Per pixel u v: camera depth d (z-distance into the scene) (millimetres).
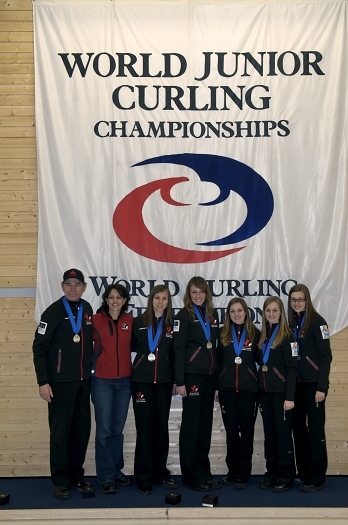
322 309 5043
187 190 5090
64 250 5031
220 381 4531
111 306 4414
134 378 4398
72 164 5066
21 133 5195
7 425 5055
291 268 5055
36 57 5070
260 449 5016
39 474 5023
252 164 5098
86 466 5004
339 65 5066
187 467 4395
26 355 5094
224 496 4266
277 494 4316
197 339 4445
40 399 5074
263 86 5090
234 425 4512
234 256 5066
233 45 5098
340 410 5047
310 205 5055
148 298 4633
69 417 4285
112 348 4422
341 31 5070
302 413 4641
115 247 5059
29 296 5137
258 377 4512
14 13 5207
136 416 4379
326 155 5055
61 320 4332
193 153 5102
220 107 5102
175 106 5102
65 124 5070
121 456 4590
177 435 5027
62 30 5094
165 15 5102
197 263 5066
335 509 3908
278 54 5086
